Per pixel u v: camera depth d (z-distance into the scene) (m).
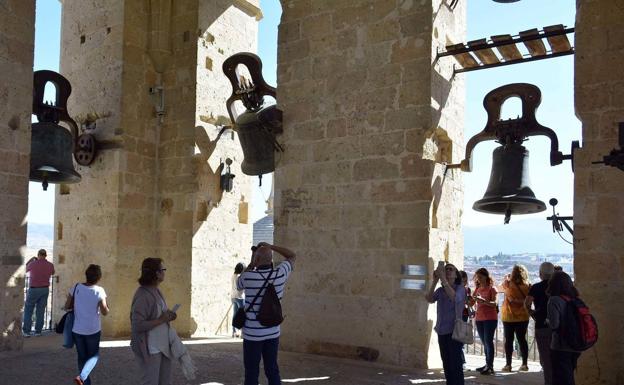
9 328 8.53
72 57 12.14
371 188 8.39
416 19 8.18
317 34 9.12
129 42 11.45
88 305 5.65
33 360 8.03
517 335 7.98
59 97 10.42
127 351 8.96
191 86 11.38
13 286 8.57
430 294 6.15
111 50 11.49
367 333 8.22
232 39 12.23
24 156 8.82
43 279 10.56
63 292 11.66
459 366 5.89
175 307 4.97
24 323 10.38
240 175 12.21
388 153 8.27
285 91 9.38
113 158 11.19
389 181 8.23
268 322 5.11
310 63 9.16
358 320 8.33
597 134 6.83
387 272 8.12
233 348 9.40
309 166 9.04
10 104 8.66
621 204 6.63
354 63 8.71
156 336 4.78
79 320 5.61
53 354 8.50
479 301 7.80
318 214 8.88
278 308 5.18
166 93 11.71
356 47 8.71
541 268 6.49
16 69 8.77
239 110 12.16
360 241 8.42
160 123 11.76
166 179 11.56
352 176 8.59
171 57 11.73
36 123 9.80
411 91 8.14
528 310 6.47
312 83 9.11
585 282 6.74
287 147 9.29
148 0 11.82
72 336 5.64
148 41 11.74
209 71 11.63
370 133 8.47
